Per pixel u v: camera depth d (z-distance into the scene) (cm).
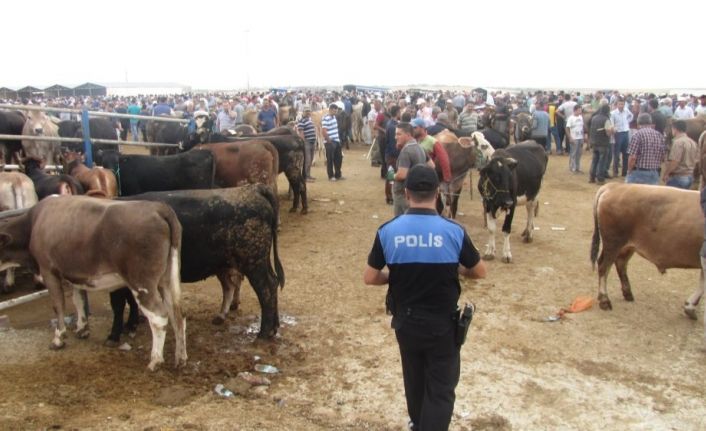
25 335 622
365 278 386
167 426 445
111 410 470
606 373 555
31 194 772
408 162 728
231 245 596
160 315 536
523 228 1100
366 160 2019
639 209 672
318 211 1245
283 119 2123
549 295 756
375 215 1206
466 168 1102
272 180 1055
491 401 500
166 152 1458
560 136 2122
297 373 548
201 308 710
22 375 527
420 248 363
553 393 516
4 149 1221
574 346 610
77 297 611
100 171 812
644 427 466
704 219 612
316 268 863
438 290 367
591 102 2478
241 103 2562
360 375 545
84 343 607
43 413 459
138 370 547
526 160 937
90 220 542
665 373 556
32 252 579
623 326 661
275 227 628
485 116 1738
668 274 843
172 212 539
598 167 1591
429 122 1622
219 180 1047
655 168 1023
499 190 855
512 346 607
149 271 528
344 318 680
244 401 495
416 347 370
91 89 6206
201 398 499
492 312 696
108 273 544
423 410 362
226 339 621
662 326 663
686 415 484
